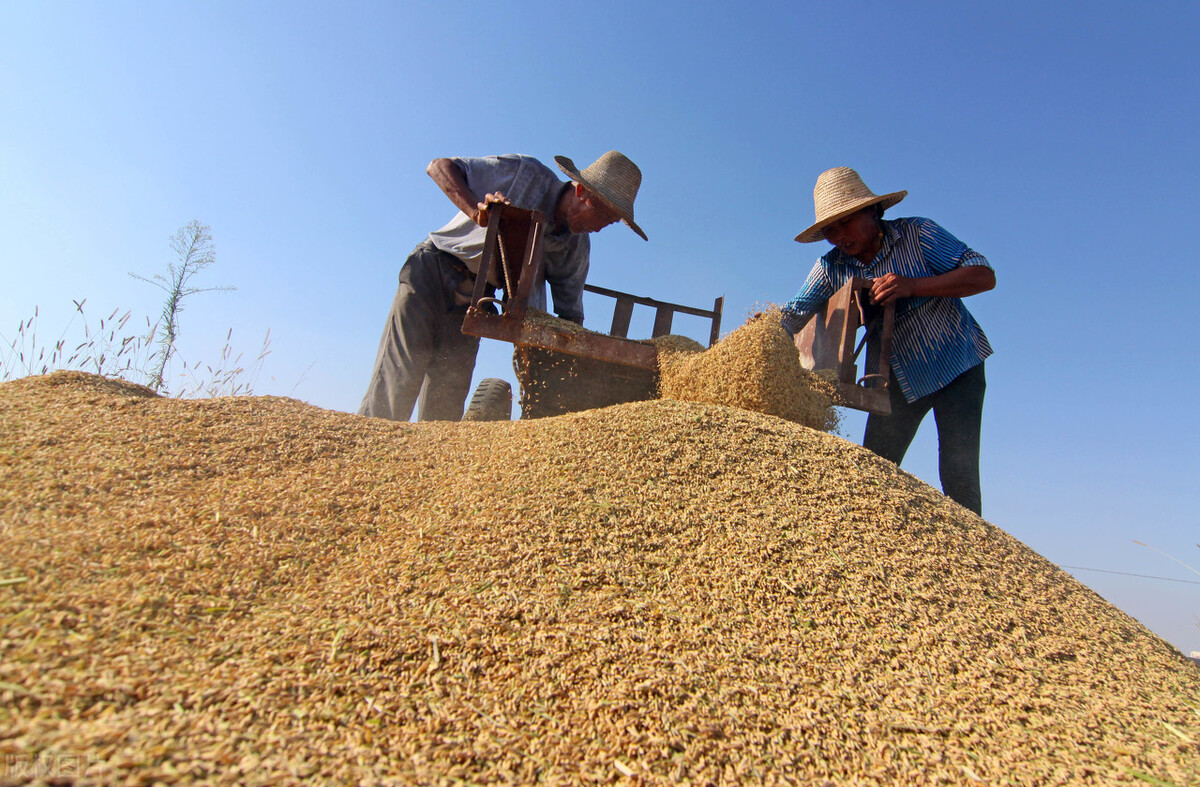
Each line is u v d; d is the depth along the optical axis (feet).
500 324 13.93
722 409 11.35
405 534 7.91
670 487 9.23
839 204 14.60
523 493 8.85
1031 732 6.15
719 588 7.57
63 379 10.50
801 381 12.88
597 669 6.15
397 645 6.06
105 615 5.72
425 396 18.62
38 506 7.23
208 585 6.51
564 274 18.35
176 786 4.09
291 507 8.13
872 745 5.75
